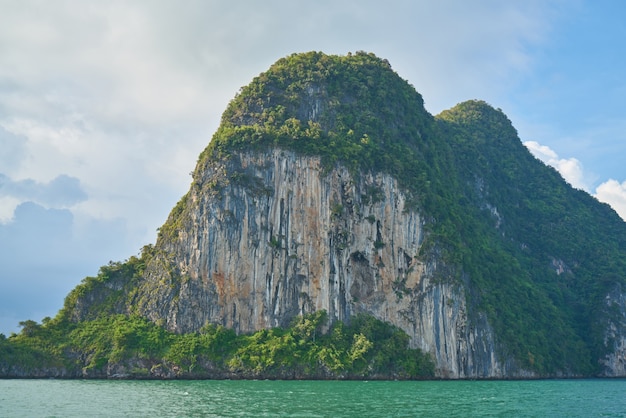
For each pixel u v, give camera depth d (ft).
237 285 435.12
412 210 475.72
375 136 503.20
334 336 425.69
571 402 281.95
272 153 462.60
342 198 465.47
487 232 626.23
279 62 540.93
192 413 214.07
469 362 458.91
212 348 409.08
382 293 460.96
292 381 380.58
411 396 284.82
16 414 209.87
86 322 437.17
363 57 568.82
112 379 387.96
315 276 446.19
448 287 460.96
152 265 456.45
